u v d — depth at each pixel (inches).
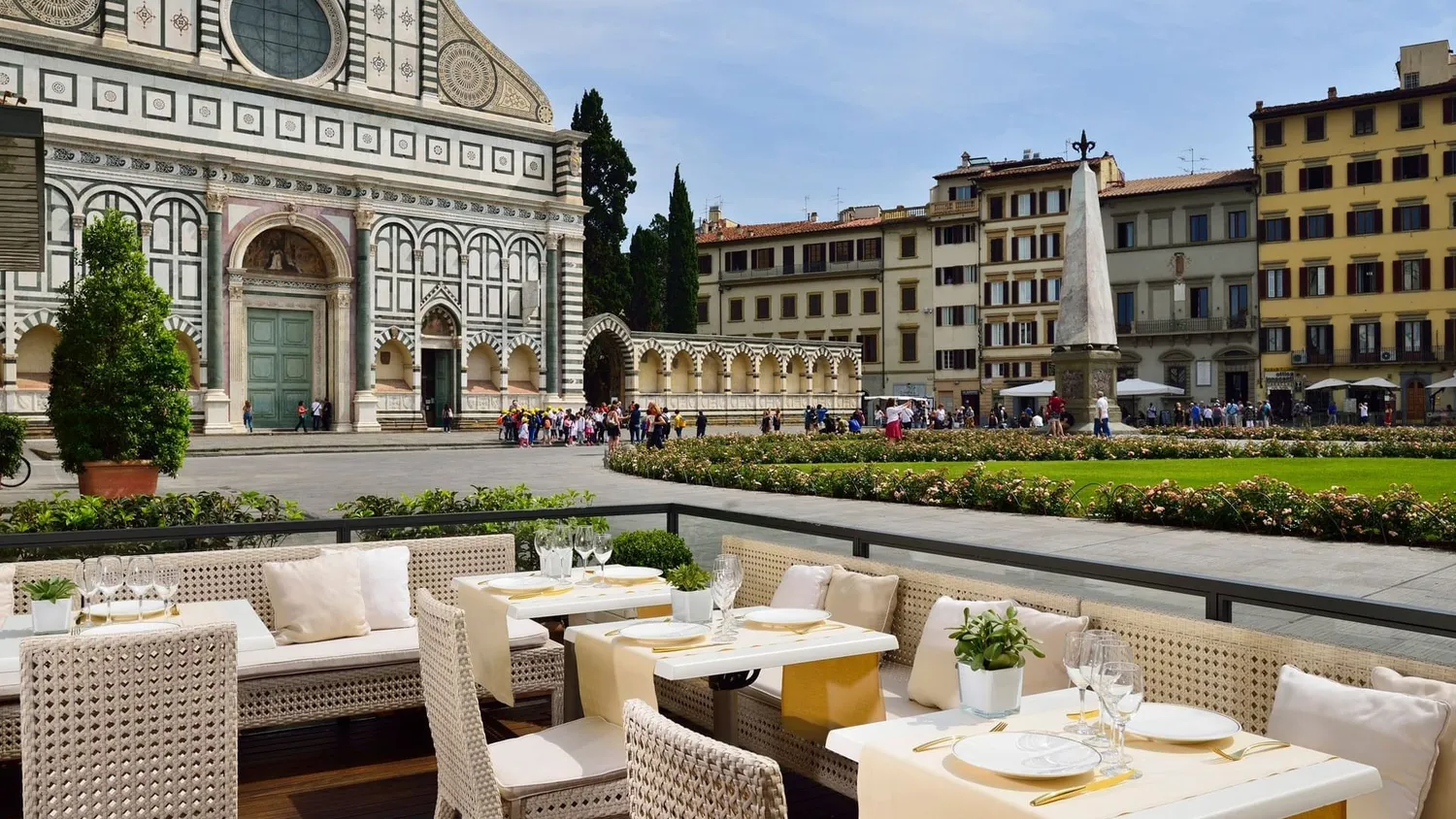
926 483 775.1
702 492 888.9
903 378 3011.8
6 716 235.1
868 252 3063.5
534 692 296.4
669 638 224.5
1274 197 2554.1
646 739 129.6
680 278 2807.6
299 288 1781.5
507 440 1763.0
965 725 168.1
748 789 111.7
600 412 1979.6
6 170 428.5
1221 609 198.8
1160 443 1209.4
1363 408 2367.1
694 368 2417.6
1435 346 2413.9
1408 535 543.8
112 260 801.6
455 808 205.8
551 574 298.2
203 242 1649.9
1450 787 150.6
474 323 1939.0
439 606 196.9
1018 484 724.0
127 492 791.7
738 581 232.5
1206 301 2640.3
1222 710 191.8
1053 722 169.0
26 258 607.2
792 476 872.3
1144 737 158.9
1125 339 2709.2
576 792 197.9
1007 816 135.3
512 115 1993.1
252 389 1742.1
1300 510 582.6
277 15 1750.7
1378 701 159.0
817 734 231.1
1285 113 2532.0
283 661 270.4
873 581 272.2
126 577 251.0
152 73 1605.6
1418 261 2426.2
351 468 1197.7
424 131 1887.3
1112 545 554.6
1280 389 2559.1
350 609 299.3
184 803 171.9
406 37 1873.8
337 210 1787.6
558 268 2038.6
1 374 1476.4
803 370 2664.9
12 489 893.2
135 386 791.1
